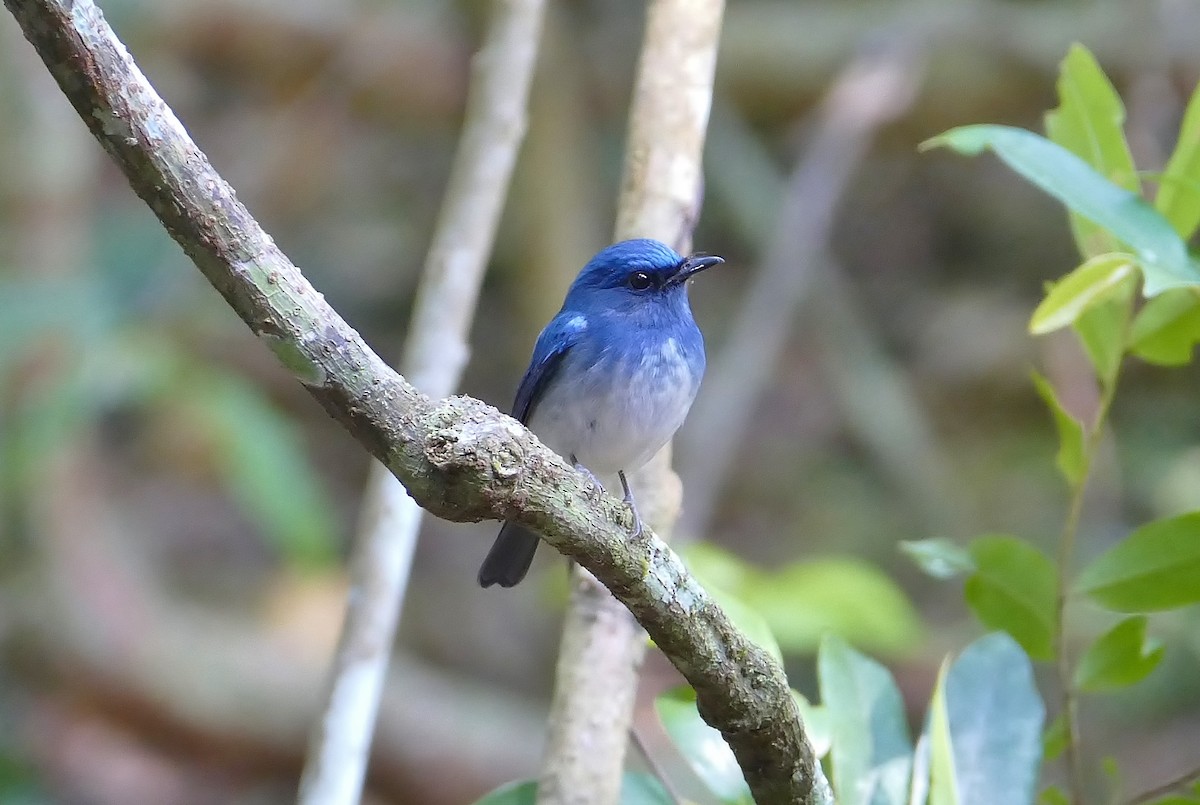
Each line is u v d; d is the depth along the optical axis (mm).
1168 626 11812
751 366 12445
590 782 5121
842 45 15227
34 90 11719
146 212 12609
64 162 11867
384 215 17562
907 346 16781
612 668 5352
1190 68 13906
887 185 17562
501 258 16812
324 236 17281
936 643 12000
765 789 4219
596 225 15508
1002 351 16109
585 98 15484
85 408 9961
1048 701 11398
